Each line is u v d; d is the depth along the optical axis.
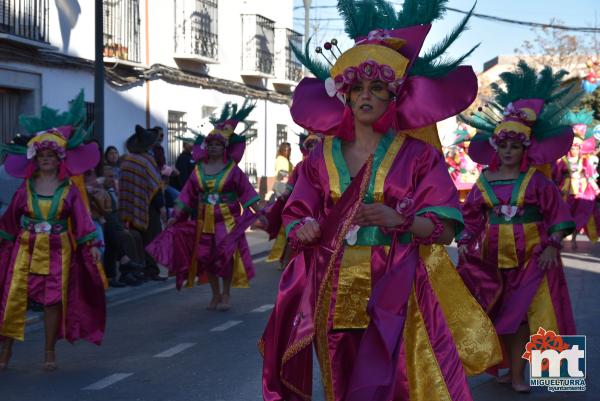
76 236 7.09
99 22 12.20
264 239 18.25
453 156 21.75
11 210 7.03
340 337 3.91
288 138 28.09
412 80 4.01
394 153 3.88
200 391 6.13
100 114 12.10
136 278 11.59
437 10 4.14
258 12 25.23
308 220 3.89
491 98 6.57
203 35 21.55
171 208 13.50
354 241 3.89
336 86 3.93
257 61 24.61
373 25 4.25
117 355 7.46
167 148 19.88
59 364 7.16
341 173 3.90
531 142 6.14
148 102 18.89
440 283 3.96
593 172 15.18
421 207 3.82
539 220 6.09
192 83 21.06
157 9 19.42
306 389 3.99
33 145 6.87
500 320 5.98
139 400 5.93
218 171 9.74
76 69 15.92
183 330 8.58
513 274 6.10
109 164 13.32
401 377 3.78
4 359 7.01
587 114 15.34
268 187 26.36
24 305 6.97
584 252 15.34
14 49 14.28
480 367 3.96
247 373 6.65
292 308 4.00
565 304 6.14
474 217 6.24
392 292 3.79
